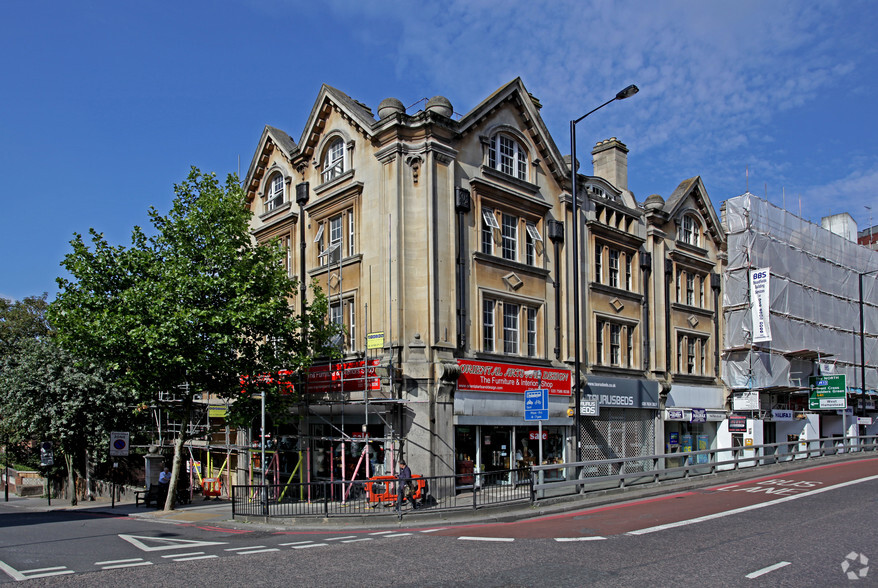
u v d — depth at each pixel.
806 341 39.00
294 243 27.20
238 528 16.75
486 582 9.56
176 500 24.09
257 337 21.89
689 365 33.78
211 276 20.92
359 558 11.57
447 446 21.02
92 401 30.08
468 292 22.81
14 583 10.02
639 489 21.11
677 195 34.12
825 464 29.66
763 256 36.66
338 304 24.34
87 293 20.81
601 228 28.98
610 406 27.83
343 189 24.16
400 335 21.42
